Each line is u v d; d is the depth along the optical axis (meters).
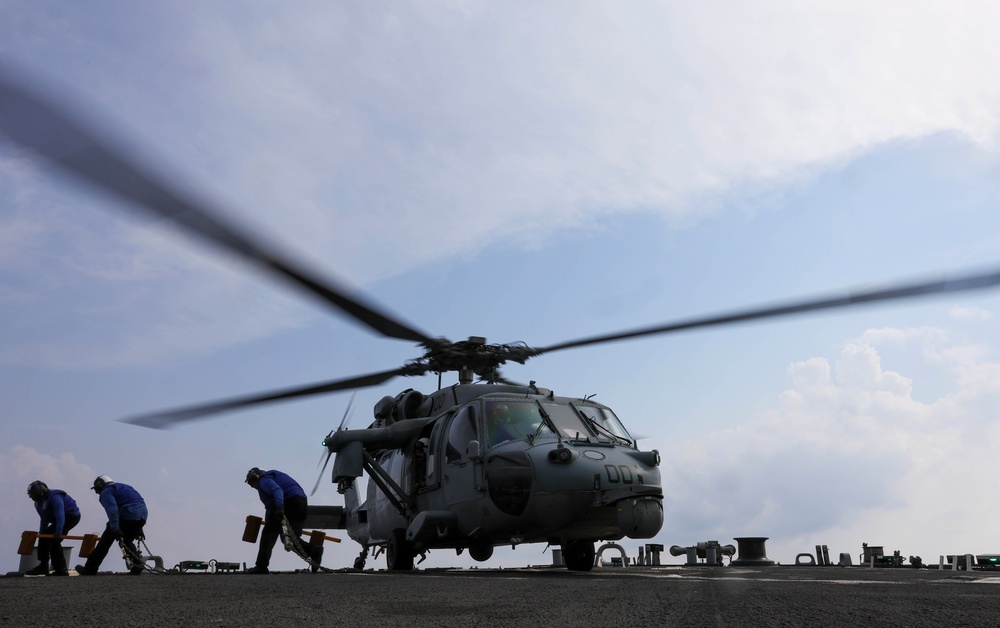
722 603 5.02
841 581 7.84
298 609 4.91
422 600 5.47
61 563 13.38
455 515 12.58
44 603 5.68
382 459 16.08
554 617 4.35
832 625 3.89
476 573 12.02
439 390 14.39
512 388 13.52
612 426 12.85
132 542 13.80
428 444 13.70
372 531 16.38
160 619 4.48
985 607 4.65
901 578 8.95
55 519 13.48
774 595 5.62
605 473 11.30
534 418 12.41
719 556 16.89
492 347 13.83
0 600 6.01
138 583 8.18
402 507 14.25
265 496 13.17
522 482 11.38
